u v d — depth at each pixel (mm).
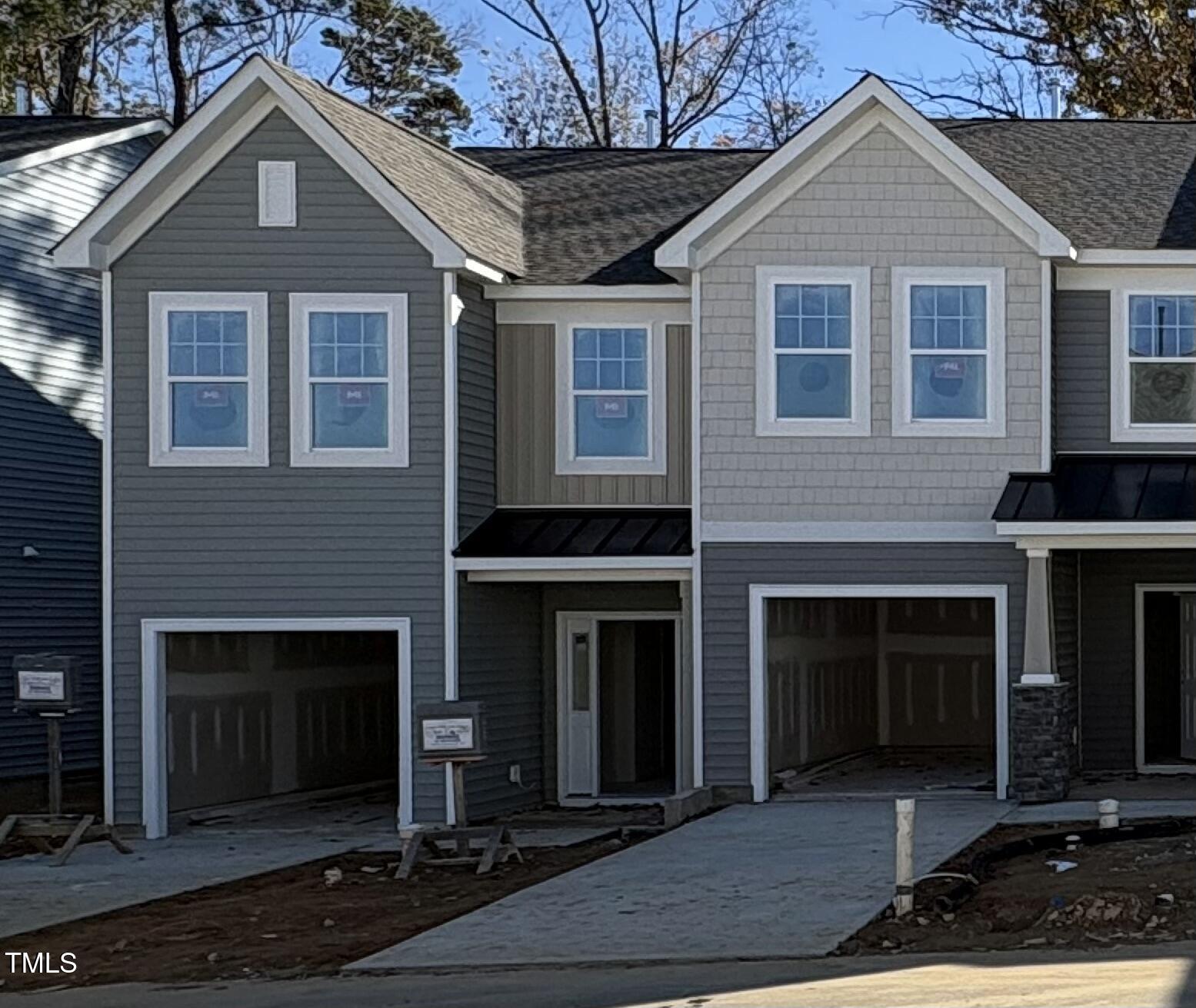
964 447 21312
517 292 22516
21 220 26578
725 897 15141
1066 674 22562
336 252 21312
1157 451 22125
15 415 26375
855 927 13711
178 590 21328
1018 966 12125
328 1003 11969
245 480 21328
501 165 26906
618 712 24750
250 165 21375
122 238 21453
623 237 23859
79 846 20703
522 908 15172
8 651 26344
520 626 23094
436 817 21156
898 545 21312
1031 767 20766
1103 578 23547
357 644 26875
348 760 26438
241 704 23562
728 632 21469
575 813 22797
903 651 28016
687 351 22562
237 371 21391
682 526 22141
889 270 21375
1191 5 39031
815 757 24391
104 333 21391
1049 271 21328
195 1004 12211
